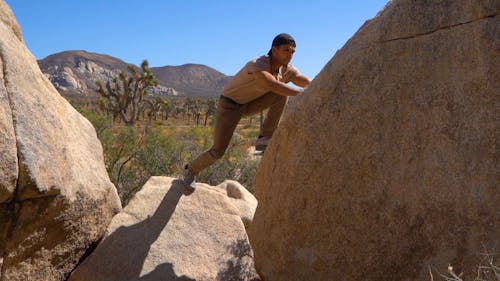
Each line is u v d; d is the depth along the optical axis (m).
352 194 3.78
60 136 3.81
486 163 3.20
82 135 4.59
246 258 4.48
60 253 3.98
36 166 3.37
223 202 4.91
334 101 3.93
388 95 3.68
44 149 3.51
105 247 4.25
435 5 3.53
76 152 4.20
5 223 3.44
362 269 3.68
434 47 3.52
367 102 3.76
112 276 4.09
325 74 4.04
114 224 4.45
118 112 49.00
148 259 4.23
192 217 4.65
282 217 4.25
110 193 4.58
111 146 10.44
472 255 3.15
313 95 4.07
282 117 4.43
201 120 93.31
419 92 3.55
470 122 3.30
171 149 10.92
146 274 4.13
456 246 3.23
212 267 4.31
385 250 3.58
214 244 4.49
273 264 4.27
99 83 49.06
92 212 4.19
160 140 10.87
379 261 3.60
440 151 3.40
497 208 3.11
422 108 3.52
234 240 4.55
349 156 3.81
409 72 3.60
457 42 3.42
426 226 3.39
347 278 3.76
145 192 4.81
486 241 3.11
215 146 4.57
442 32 3.49
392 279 3.52
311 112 4.07
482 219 3.15
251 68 4.13
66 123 4.20
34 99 3.64
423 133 3.49
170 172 10.12
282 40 4.07
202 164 4.70
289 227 4.16
